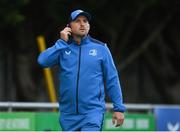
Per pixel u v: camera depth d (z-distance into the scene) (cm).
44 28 5441
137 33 5847
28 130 2995
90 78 1748
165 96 5950
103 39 5575
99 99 1762
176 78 5978
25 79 5322
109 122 3177
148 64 5966
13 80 5434
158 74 5934
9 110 2989
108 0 5366
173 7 5675
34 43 5428
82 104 1745
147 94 5991
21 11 5206
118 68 5553
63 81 1766
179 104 5925
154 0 5362
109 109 3256
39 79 5434
